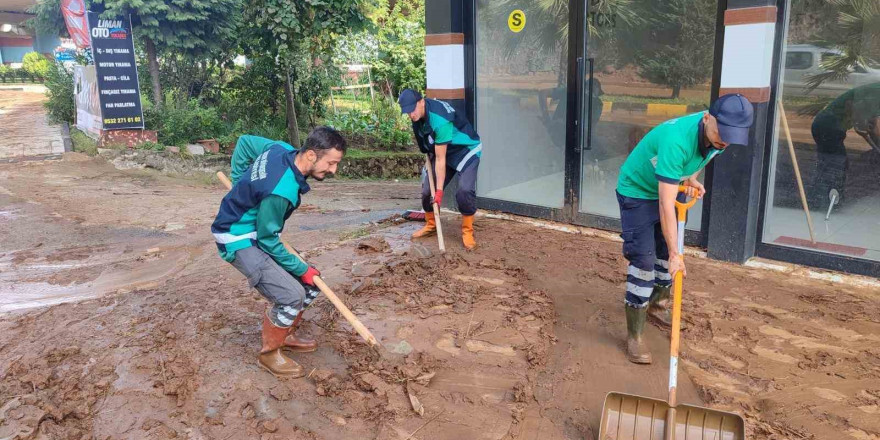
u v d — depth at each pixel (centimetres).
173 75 1426
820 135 532
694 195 384
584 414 344
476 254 594
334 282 516
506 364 393
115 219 763
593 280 532
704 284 513
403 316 455
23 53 3088
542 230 680
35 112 1617
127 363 387
